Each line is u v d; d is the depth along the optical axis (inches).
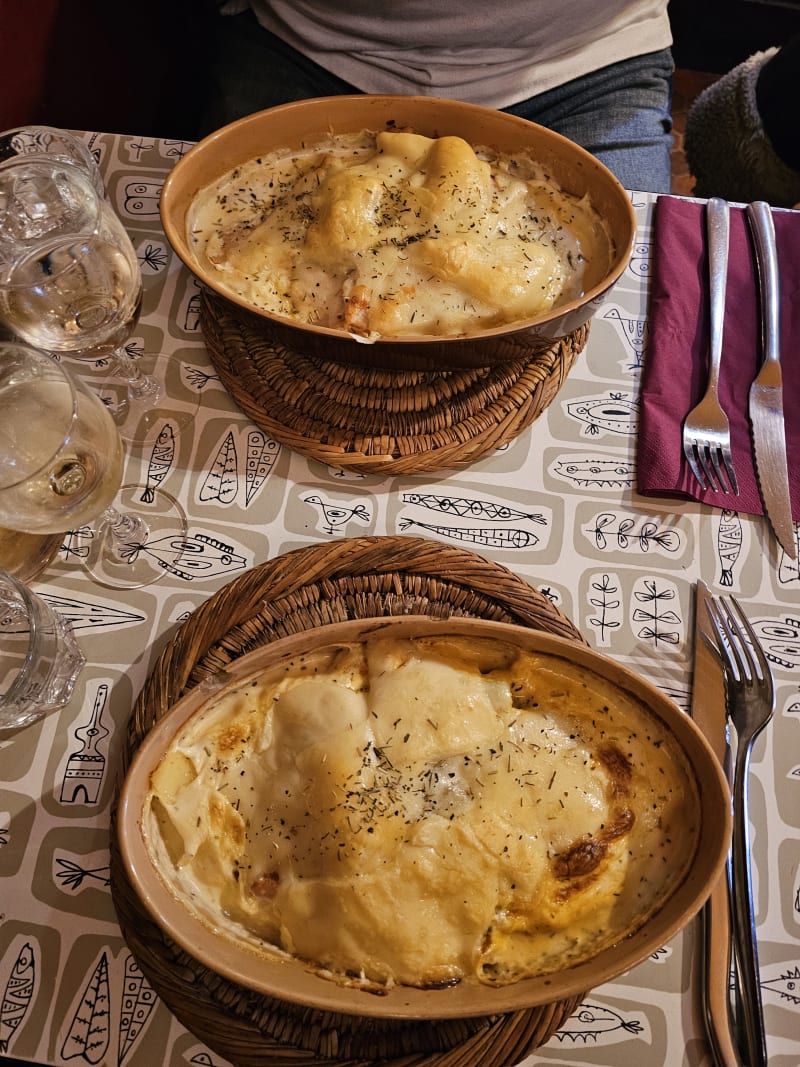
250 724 26.7
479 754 26.0
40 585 31.0
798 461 32.7
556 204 35.4
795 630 30.8
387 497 32.8
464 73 48.3
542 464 33.6
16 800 27.9
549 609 29.0
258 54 50.7
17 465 27.4
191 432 33.8
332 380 33.2
